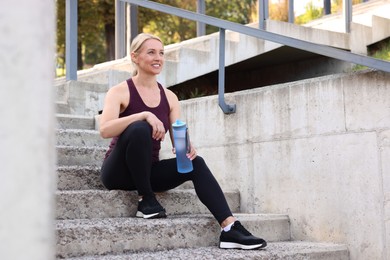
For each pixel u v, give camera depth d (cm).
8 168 74
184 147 282
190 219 291
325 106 318
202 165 289
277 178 340
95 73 489
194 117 389
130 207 300
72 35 462
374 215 294
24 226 75
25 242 75
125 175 296
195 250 273
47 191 77
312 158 323
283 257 270
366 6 625
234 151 364
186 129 285
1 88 74
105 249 258
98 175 328
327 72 550
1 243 74
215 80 596
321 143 319
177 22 1384
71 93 448
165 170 299
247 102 358
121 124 287
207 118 380
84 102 454
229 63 543
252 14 977
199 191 286
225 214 281
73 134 391
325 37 532
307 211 324
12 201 74
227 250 273
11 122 75
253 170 353
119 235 262
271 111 345
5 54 75
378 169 292
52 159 78
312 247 294
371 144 296
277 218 326
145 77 307
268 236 320
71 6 463
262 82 599
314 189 321
